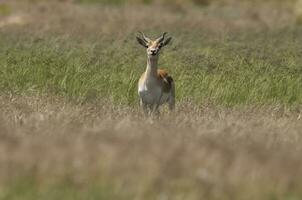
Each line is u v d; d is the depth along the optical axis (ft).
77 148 143.95
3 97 227.81
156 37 391.24
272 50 348.79
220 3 638.94
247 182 129.59
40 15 499.10
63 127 176.24
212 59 301.63
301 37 417.69
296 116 222.69
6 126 174.91
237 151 147.54
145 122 191.01
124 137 157.28
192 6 618.03
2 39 372.38
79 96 235.81
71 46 344.49
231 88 250.37
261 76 269.64
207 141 156.15
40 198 123.24
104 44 362.74
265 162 140.15
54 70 265.34
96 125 181.88
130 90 244.83
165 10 575.79
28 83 252.42
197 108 223.71
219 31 436.76
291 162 141.38
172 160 138.10
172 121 195.72
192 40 386.73
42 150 142.51
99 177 130.52
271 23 501.15
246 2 643.45
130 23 468.34
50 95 234.58
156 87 224.12
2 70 265.34
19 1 580.71
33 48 330.34
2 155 138.51
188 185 127.75
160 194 124.67
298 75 277.23
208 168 135.44
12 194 123.95
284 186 129.80
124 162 136.98
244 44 371.76
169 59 309.63
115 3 617.62
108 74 267.18
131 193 124.98
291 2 631.56
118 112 209.67
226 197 125.59
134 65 293.43
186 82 257.75
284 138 175.94
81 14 516.32
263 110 224.12
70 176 130.93
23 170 132.26
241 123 193.57
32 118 190.08
